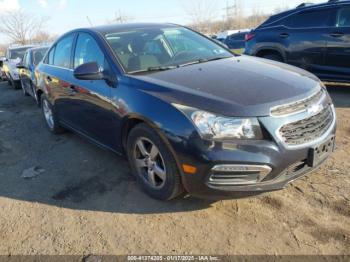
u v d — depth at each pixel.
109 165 4.41
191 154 2.88
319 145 3.03
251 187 2.85
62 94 4.98
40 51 9.45
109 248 2.90
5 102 9.67
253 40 8.05
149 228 3.10
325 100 3.31
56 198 3.76
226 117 2.80
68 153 4.96
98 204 3.55
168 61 4.00
